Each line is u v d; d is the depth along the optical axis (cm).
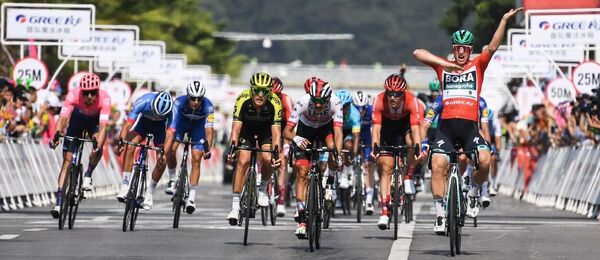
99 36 5641
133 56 5850
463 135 2383
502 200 5006
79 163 2814
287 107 3042
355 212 3756
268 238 2605
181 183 2881
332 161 2619
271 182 3023
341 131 2564
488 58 2402
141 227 2898
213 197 4966
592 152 3822
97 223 2992
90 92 2773
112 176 5369
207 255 2219
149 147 2816
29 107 4072
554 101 4988
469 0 6456
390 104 2633
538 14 4672
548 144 4841
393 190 2706
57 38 4897
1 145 3638
